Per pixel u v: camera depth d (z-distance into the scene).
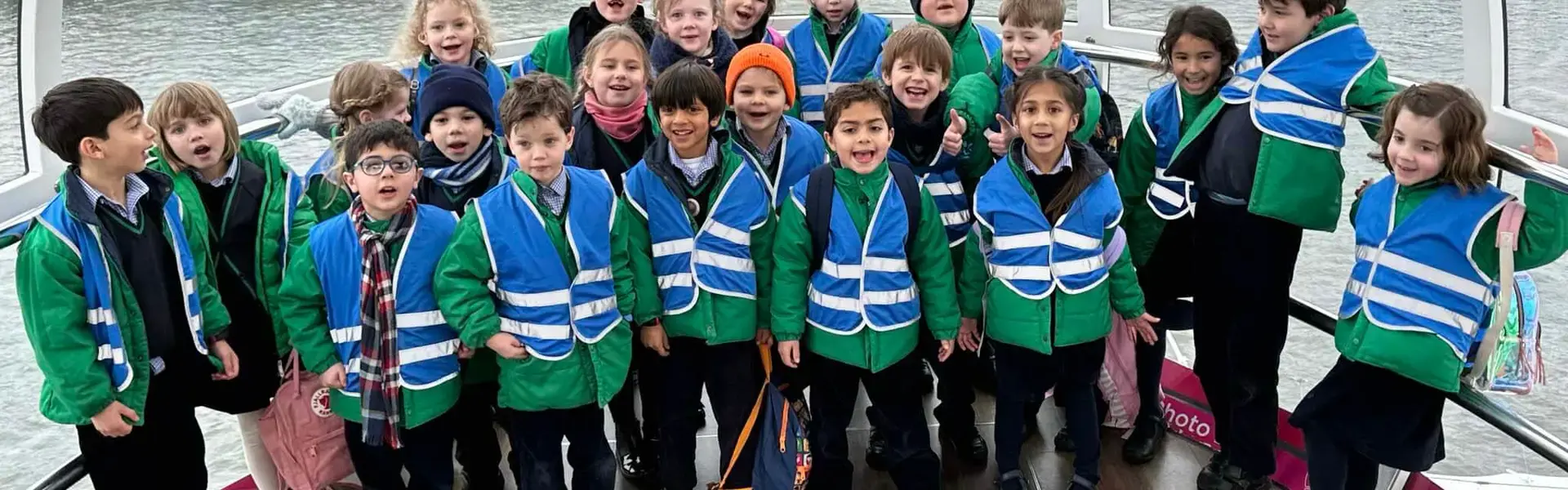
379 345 2.48
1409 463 2.50
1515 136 3.19
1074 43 4.06
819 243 2.64
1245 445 2.90
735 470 2.79
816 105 3.67
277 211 2.64
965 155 3.01
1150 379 3.17
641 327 2.74
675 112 2.54
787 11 4.94
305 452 2.76
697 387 2.81
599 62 2.76
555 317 2.48
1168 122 2.93
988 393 3.57
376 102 2.81
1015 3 3.04
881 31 3.66
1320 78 2.57
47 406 2.39
